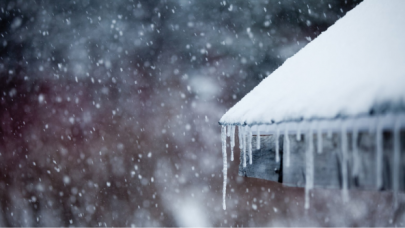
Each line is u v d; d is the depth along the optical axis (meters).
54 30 15.12
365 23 1.86
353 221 8.87
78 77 14.41
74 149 12.81
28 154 12.79
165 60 14.71
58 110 13.77
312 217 9.53
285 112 1.48
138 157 12.49
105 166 12.36
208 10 15.34
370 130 1.13
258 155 2.20
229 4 15.15
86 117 13.50
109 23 15.31
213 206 10.74
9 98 14.17
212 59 14.58
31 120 13.57
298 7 14.01
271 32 14.31
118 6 15.55
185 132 13.00
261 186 11.12
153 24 15.38
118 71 14.51
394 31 1.50
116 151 12.65
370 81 1.18
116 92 14.10
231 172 11.71
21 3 15.23
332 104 1.23
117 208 11.00
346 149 1.28
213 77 14.16
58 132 13.27
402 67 1.14
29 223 10.55
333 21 13.67
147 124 13.30
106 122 13.41
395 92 1.03
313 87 1.52
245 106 2.13
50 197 11.42
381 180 1.20
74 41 14.97
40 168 12.43
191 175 11.88
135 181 11.77
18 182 12.12
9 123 13.62
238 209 10.52
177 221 10.42
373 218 8.73
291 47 14.03
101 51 14.91
